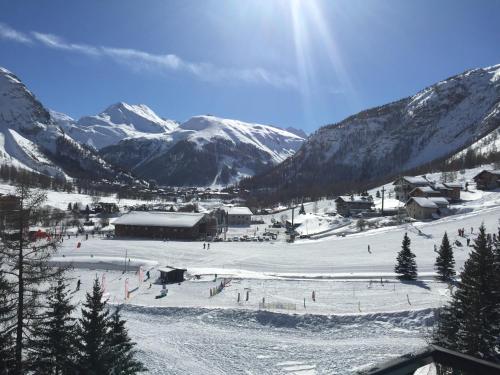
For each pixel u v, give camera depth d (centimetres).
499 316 2898
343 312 4634
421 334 4106
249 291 5534
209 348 3900
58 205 17688
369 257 7306
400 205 12938
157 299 5347
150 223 10925
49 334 2222
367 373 677
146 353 3744
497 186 12762
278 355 3744
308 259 7481
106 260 7625
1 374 1997
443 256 5534
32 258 2136
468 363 684
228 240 10769
